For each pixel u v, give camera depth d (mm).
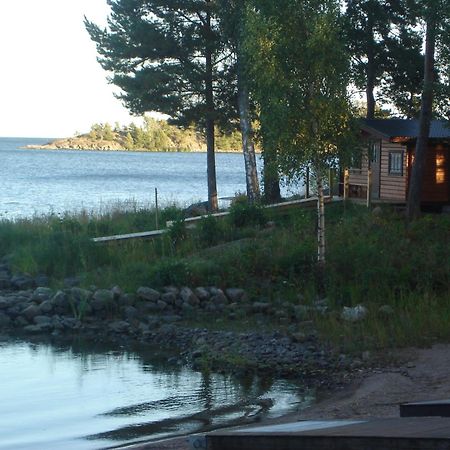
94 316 20344
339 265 21766
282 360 15711
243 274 22047
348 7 36219
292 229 26500
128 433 11336
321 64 20938
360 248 22516
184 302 20766
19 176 100125
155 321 19672
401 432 6035
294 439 6062
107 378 14812
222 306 20656
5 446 10703
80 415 12336
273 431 6551
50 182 87125
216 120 37375
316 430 6492
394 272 20812
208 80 36406
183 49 36000
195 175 112938
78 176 102875
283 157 21234
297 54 21047
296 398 13250
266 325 18984
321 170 21750
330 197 31828
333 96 21312
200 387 14094
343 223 26625
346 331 17328
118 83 36750
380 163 33031
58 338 18672
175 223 26578
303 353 16109
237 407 12719
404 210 29828
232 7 32844
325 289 21047
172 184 87000
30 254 24609
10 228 28375
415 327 16984
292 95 21078
